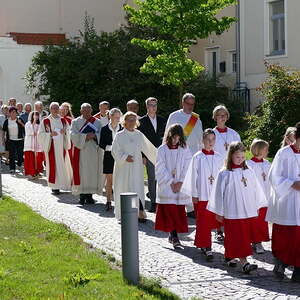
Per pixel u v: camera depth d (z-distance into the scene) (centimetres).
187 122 1308
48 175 1673
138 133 1272
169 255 998
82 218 1310
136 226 816
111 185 1409
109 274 855
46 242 1059
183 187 1023
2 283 802
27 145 1952
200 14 2045
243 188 911
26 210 1367
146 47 2164
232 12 2952
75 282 807
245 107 2759
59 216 1338
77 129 1522
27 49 3444
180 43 2122
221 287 814
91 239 1101
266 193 1050
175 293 780
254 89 2761
